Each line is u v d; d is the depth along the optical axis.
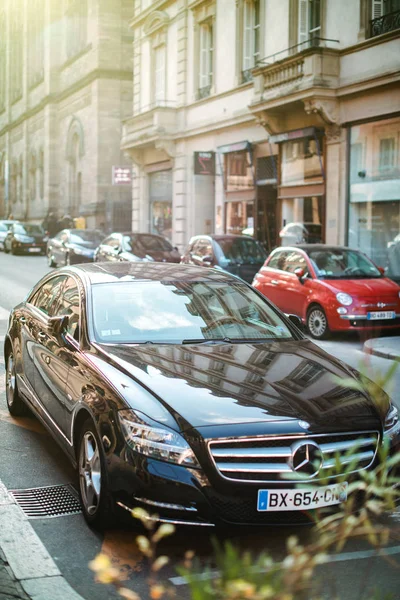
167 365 4.61
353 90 18.05
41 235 35.34
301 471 3.91
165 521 3.85
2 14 68.75
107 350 4.87
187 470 3.83
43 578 3.67
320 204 19.97
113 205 40.31
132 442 3.96
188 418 3.96
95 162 40.59
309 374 4.65
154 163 30.98
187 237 28.08
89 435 4.41
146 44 30.89
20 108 61.59
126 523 4.03
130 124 31.00
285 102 19.47
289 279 13.77
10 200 66.75
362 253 14.13
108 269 6.12
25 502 4.75
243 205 24.28
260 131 22.86
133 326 5.23
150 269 6.21
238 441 3.88
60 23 50.25
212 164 25.48
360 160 18.34
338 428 4.04
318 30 19.89
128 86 40.53
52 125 50.84
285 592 1.65
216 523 3.84
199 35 26.62
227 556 1.71
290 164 21.17
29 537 4.18
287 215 21.53
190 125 27.20
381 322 12.66
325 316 12.75
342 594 3.53
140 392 4.21
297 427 3.97
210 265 16.83
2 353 10.28
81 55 43.69
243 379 4.47
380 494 2.10
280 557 3.96
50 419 5.38
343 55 18.44
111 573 1.76
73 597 3.47
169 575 3.74
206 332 5.33
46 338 5.74
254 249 17.53
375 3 17.61
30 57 58.19
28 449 5.92
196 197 27.58
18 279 21.98
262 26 22.22
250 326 5.55
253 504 3.87
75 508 4.66
